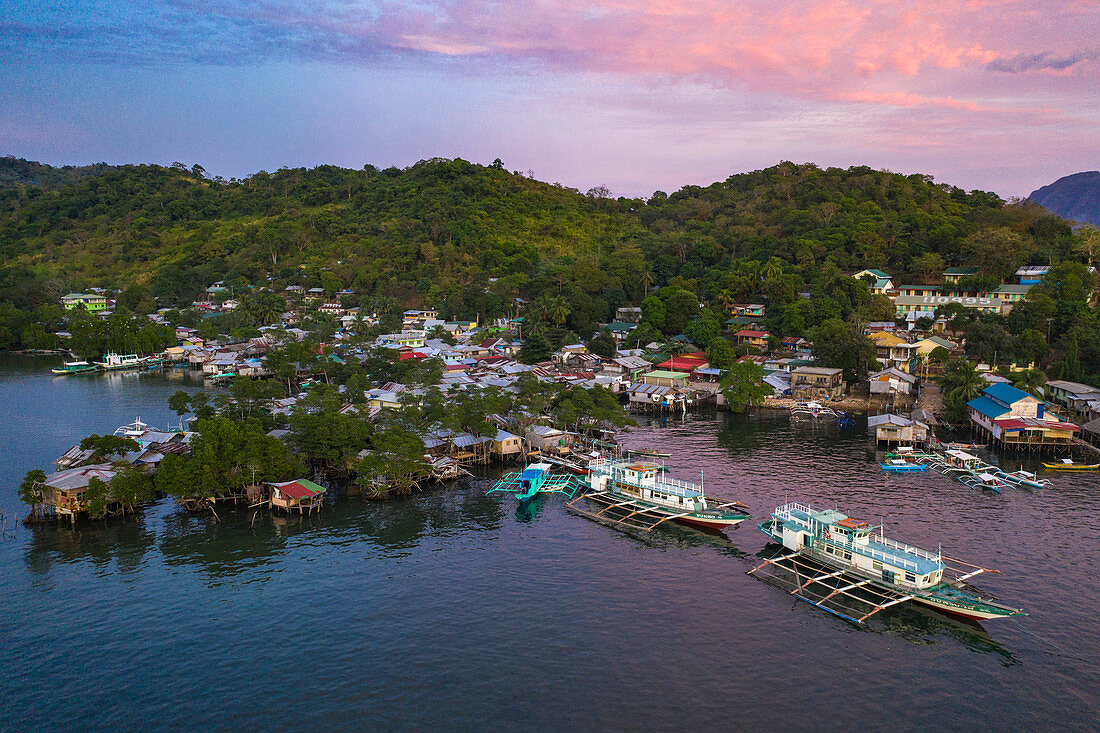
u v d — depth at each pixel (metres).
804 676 57.06
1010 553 79.56
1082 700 54.00
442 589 71.75
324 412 112.00
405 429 110.88
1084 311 175.50
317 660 58.72
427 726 50.44
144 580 73.06
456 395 132.12
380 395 149.62
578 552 81.81
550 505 98.50
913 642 62.50
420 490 103.12
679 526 91.00
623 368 188.50
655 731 50.00
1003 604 68.06
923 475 109.81
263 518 91.12
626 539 86.19
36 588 71.12
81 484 88.69
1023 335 167.62
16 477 105.69
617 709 52.44
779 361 186.75
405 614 66.50
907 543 82.31
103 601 68.56
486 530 88.38
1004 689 55.47
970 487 103.50
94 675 56.62
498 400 123.81
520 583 73.31
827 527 79.56
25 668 57.56
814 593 71.88
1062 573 74.50
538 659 59.06
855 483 105.75
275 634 62.72
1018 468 113.31
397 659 58.84
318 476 108.19
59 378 197.00
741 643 62.00
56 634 62.59
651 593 71.44
